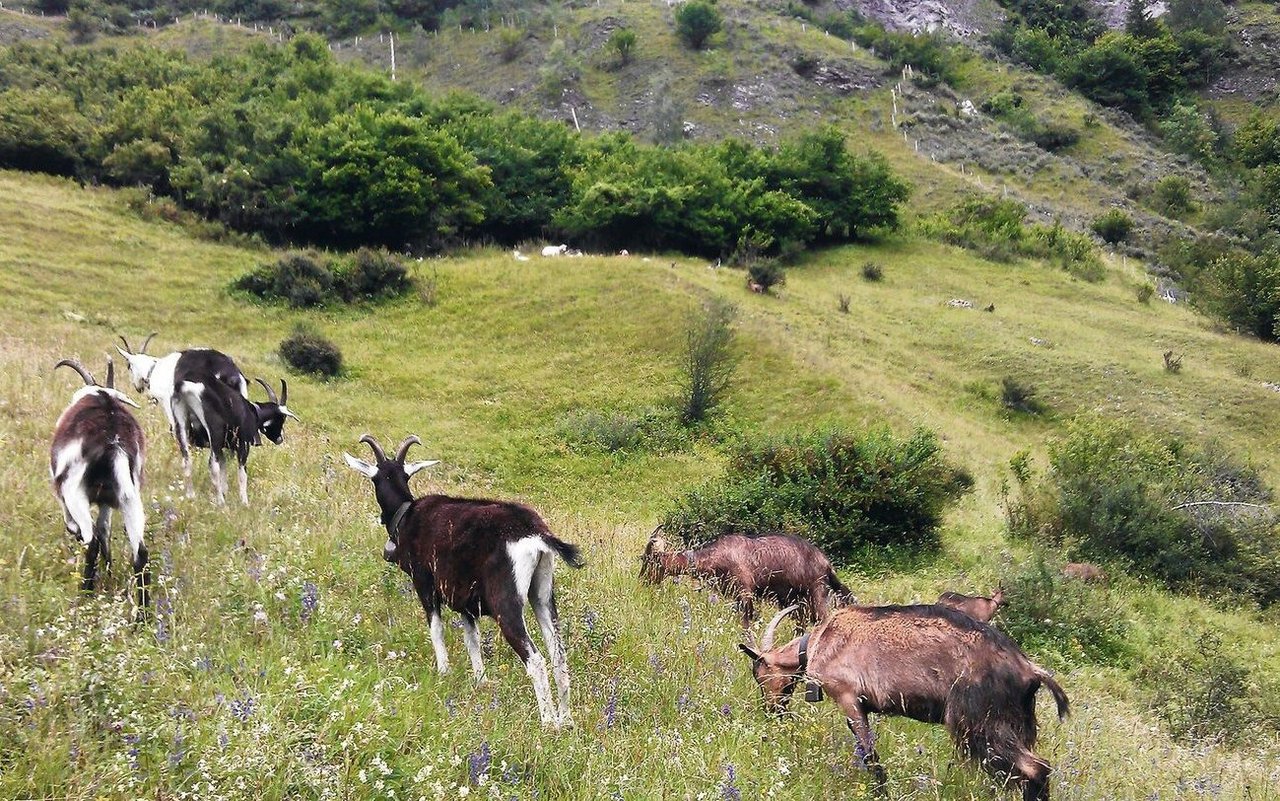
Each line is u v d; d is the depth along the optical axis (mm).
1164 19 102062
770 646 7121
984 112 81438
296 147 42562
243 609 6766
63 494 6766
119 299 30656
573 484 23312
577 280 35906
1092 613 14164
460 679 6461
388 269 34500
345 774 4812
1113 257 55469
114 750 4879
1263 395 34094
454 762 5113
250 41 84812
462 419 26281
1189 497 21078
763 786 5621
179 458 10758
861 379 30453
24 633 5801
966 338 37906
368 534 9102
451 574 6391
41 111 44125
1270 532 20031
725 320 29141
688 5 82625
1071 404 33125
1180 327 42750
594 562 10102
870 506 17922
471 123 51156
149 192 40719
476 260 39500
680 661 7355
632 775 5438
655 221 46062
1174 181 67812
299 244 40969
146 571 6965
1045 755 6984
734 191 49375
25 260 31453
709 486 18375
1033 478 24266
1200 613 17000
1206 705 10938
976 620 6066
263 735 4840
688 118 72875
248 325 31047
